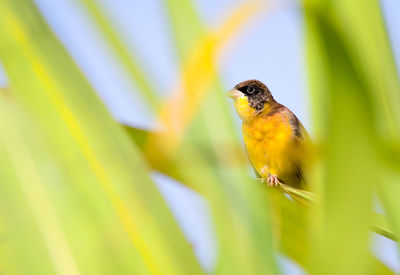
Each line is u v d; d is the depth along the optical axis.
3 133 0.69
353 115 0.59
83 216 0.68
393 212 0.70
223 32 0.61
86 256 0.66
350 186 0.58
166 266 0.68
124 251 0.67
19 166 0.68
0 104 0.70
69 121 0.71
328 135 0.59
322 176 0.59
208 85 0.66
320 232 0.59
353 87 0.58
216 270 0.67
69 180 0.69
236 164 0.69
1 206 0.65
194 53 0.65
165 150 0.69
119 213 0.69
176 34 0.70
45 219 0.66
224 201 0.68
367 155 0.59
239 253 0.66
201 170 0.68
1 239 0.63
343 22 0.64
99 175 0.70
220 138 0.69
